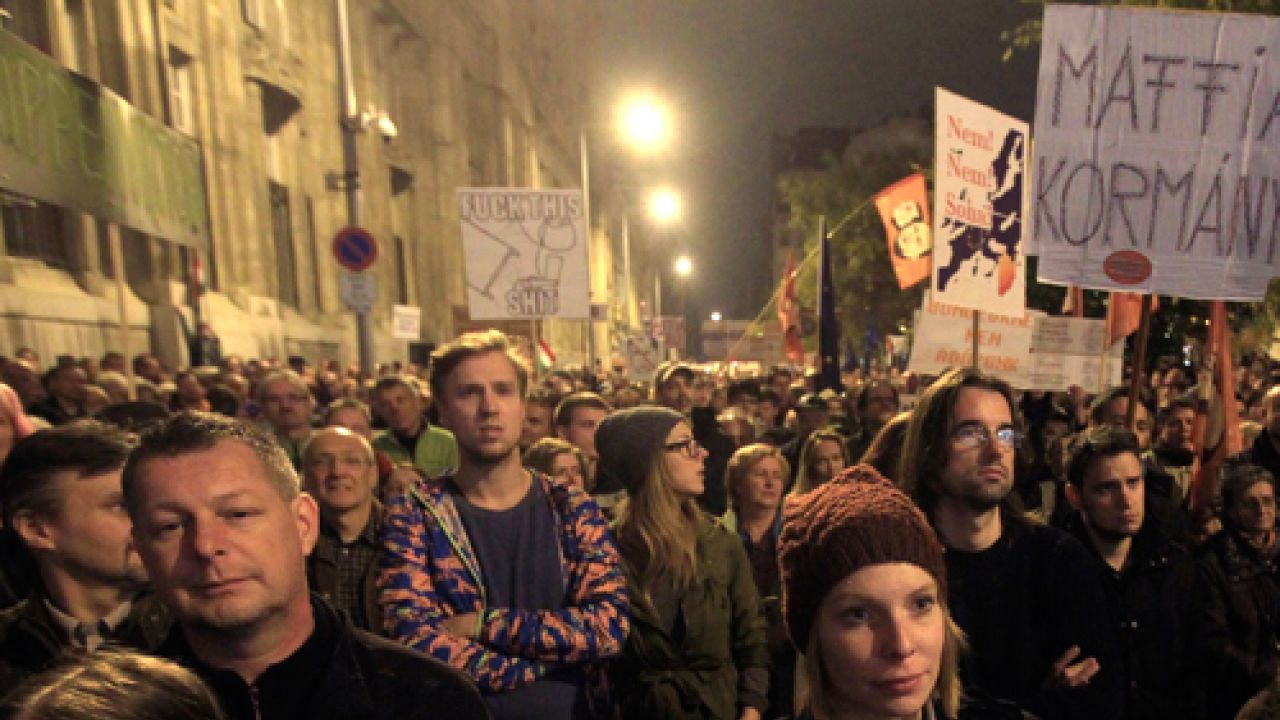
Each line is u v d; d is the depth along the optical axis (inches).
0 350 367.2
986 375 87.7
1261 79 131.2
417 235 1189.7
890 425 106.6
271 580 50.9
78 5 467.5
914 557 47.1
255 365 453.1
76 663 40.0
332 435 125.0
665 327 1185.4
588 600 89.2
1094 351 238.4
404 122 1164.5
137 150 410.9
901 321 1115.9
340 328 850.8
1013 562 85.3
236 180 659.4
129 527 70.6
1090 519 102.9
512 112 1617.9
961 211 173.8
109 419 118.4
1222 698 109.3
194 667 52.1
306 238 818.8
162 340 518.0
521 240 266.8
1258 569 119.3
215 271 628.1
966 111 172.9
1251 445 191.8
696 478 106.3
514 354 96.0
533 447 160.9
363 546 123.9
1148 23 131.4
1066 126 133.4
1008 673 83.4
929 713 53.9
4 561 72.2
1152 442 244.7
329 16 879.1
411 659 58.0
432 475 218.5
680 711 99.0
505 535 90.4
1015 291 181.0
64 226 450.9
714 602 103.9
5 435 97.9
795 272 525.7
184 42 596.1
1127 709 99.6
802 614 50.0
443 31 1241.4
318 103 841.5
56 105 338.3
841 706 49.6
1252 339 391.2
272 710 51.6
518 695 83.6
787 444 245.4
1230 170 132.4
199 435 51.4
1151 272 133.9
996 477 82.4
